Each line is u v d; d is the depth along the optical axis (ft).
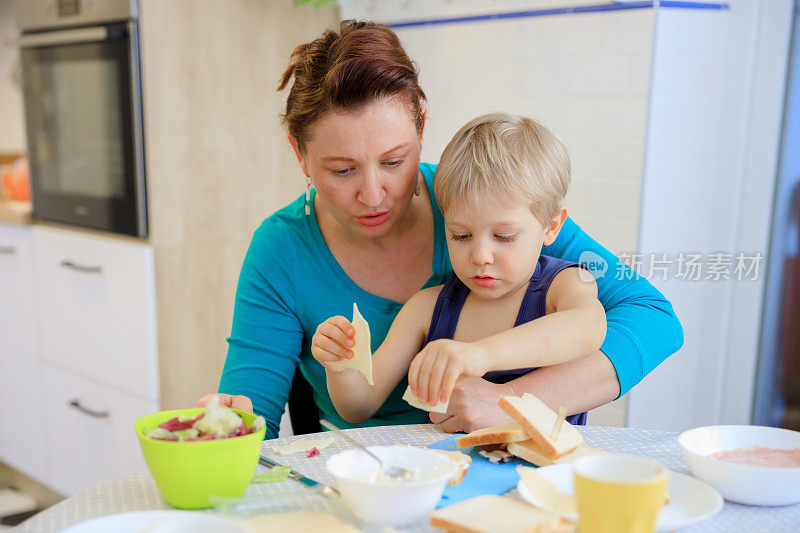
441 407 3.02
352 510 2.38
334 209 3.61
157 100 6.99
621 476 2.21
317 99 3.31
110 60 6.96
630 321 3.70
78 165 7.61
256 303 4.11
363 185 3.43
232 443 2.46
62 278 8.00
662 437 3.14
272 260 4.11
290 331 4.10
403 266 4.12
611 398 3.47
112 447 7.75
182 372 7.49
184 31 7.11
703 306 7.80
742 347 7.63
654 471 2.13
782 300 7.34
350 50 3.35
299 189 8.29
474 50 8.04
